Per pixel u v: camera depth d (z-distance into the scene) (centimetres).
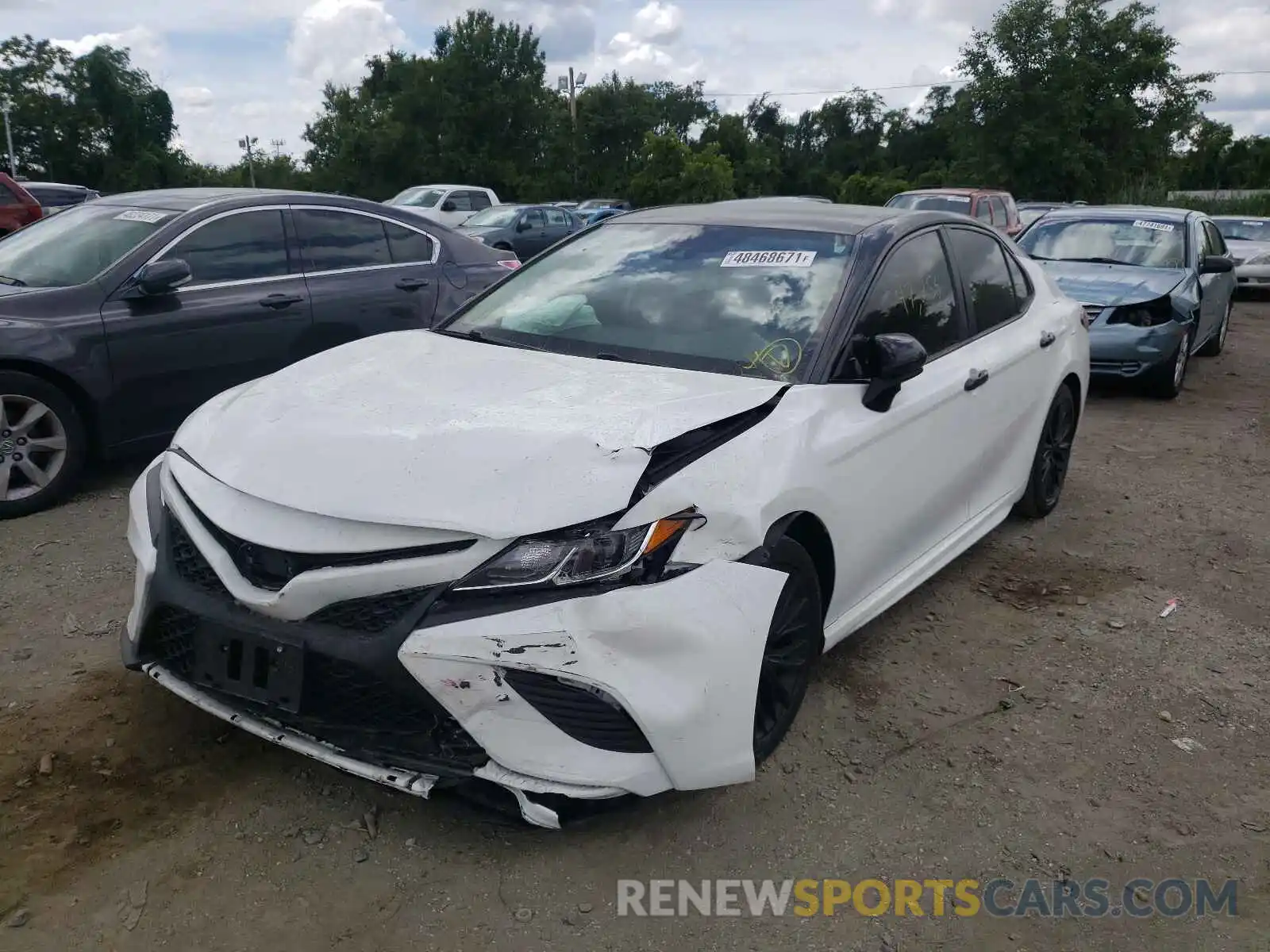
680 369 332
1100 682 386
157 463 318
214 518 270
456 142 5903
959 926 259
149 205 595
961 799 310
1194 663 404
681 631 255
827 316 347
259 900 255
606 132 6191
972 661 400
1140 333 868
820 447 311
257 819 284
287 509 262
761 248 383
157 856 268
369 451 270
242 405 312
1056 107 3934
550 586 246
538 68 6038
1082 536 542
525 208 2061
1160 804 312
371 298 633
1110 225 1010
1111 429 797
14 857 265
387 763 257
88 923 245
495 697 244
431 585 248
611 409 285
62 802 287
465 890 262
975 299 445
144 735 320
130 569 447
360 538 253
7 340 494
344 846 275
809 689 371
